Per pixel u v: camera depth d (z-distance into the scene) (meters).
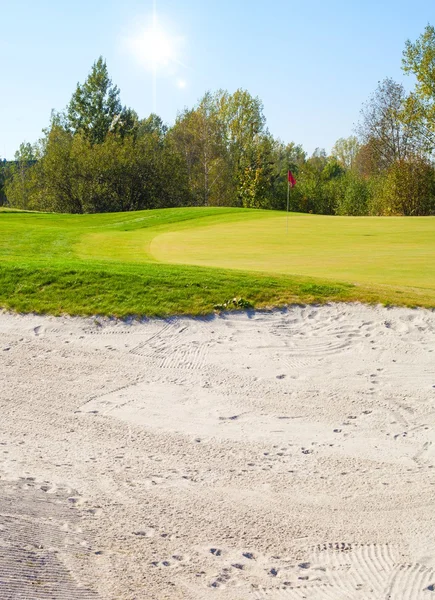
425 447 5.79
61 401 6.98
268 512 4.61
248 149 62.19
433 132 47.00
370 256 15.34
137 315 9.54
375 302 9.79
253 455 5.66
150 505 4.63
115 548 3.95
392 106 53.75
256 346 8.62
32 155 76.31
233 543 4.16
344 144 100.56
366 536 4.30
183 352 8.46
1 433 6.12
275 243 18.59
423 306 9.56
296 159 89.19
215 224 26.72
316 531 4.36
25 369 7.92
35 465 5.31
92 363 8.13
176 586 3.59
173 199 56.69
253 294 10.20
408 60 45.66
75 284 10.67
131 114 66.81
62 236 21.20
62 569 3.58
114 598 3.39
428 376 7.54
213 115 61.19
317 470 5.36
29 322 9.49
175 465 5.43
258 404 6.89
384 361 8.03
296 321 9.42
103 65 64.50
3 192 81.38
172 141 62.38
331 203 64.75
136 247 18.00
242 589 3.63
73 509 4.43
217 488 4.99
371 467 5.40
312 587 3.69
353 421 6.43
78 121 64.88
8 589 3.28
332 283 10.78
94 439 6.00
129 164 54.72
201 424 6.39
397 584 3.74
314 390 7.23
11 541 3.74
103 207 54.81
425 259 14.62
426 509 4.68
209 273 11.43
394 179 48.09
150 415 6.61
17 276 11.05
